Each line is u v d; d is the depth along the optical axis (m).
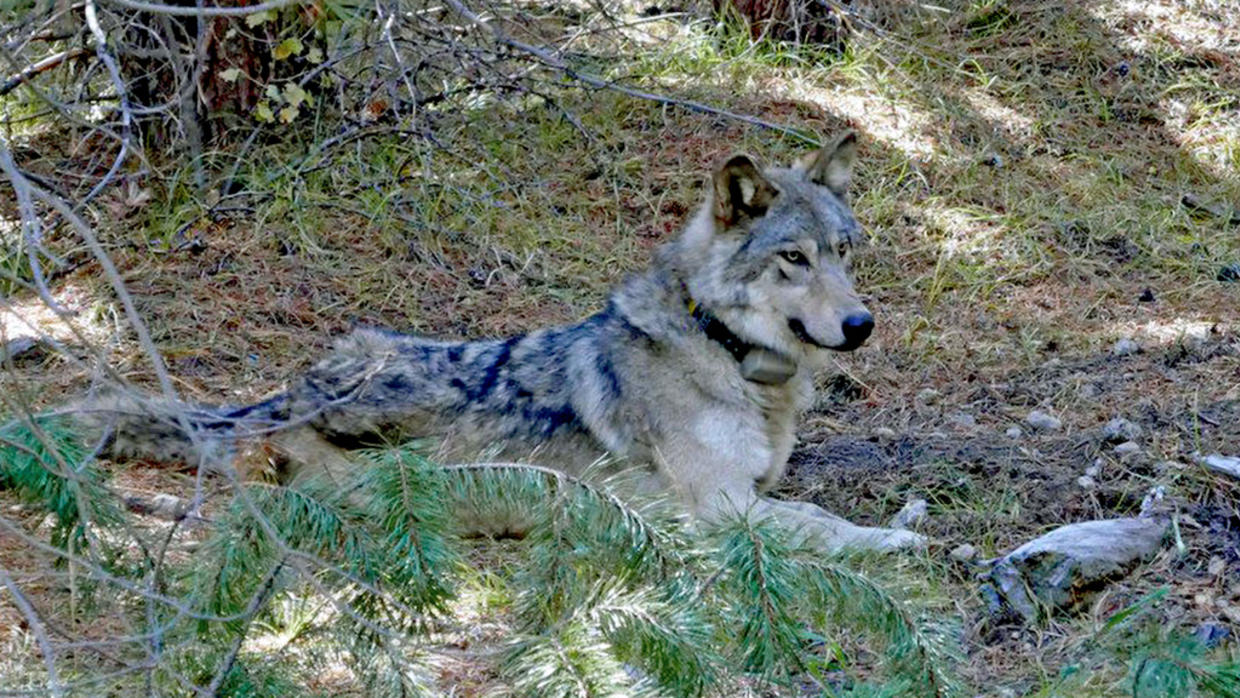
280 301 13.35
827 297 9.56
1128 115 17.80
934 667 6.28
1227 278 14.77
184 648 5.96
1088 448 11.02
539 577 6.08
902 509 10.38
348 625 6.07
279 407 10.00
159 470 10.03
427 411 9.91
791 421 10.18
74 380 11.41
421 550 5.94
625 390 9.82
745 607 5.98
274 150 15.21
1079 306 14.19
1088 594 8.95
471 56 15.19
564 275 14.31
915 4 18.80
